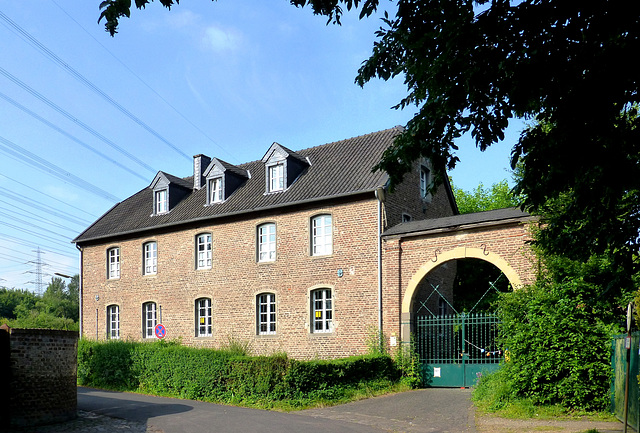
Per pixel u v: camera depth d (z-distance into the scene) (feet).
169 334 81.71
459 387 58.44
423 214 75.56
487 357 66.03
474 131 26.43
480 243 58.03
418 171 75.87
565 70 21.76
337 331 66.59
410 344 60.95
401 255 63.05
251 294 74.54
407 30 26.25
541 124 25.93
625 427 31.91
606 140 22.71
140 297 85.81
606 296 28.04
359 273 65.82
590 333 40.91
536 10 21.62
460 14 23.16
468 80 23.43
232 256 77.15
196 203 85.46
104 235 90.17
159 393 57.31
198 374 54.39
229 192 82.38
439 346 69.82
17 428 36.24
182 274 81.76
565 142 22.84
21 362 36.99
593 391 40.47
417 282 61.41
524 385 42.65
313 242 70.79
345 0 27.55
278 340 71.20
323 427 38.68
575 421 37.70
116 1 25.21
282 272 72.18
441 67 24.23
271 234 74.79
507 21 22.39
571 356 40.93
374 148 75.61
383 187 65.41
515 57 22.65
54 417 38.83
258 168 87.35
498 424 38.01
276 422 40.63
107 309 89.97
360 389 54.39
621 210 27.09
